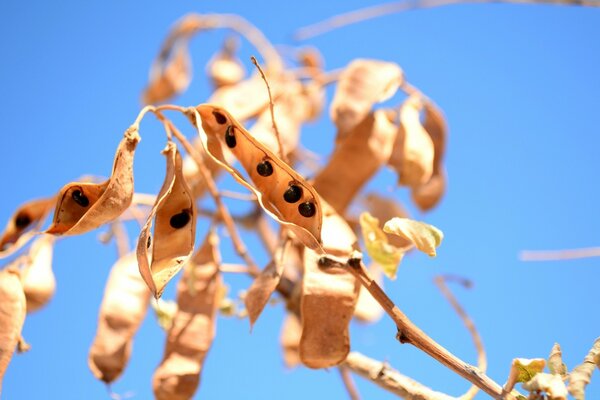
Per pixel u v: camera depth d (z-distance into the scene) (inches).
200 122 17.4
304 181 17.0
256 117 24.2
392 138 22.1
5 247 21.1
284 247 19.4
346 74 22.2
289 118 23.8
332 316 17.9
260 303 18.9
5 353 18.1
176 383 20.0
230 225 20.9
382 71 22.2
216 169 22.5
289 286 21.8
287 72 24.8
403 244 21.5
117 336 20.6
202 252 20.9
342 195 21.8
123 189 17.0
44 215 21.3
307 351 18.0
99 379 20.4
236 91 24.4
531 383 16.2
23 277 20.8
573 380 16.6
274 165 17.3
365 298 23.5
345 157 21.8
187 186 17.2
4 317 18.3
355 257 16.6
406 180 21.9
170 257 16.9
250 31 27.0
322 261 17.2
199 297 20.6
